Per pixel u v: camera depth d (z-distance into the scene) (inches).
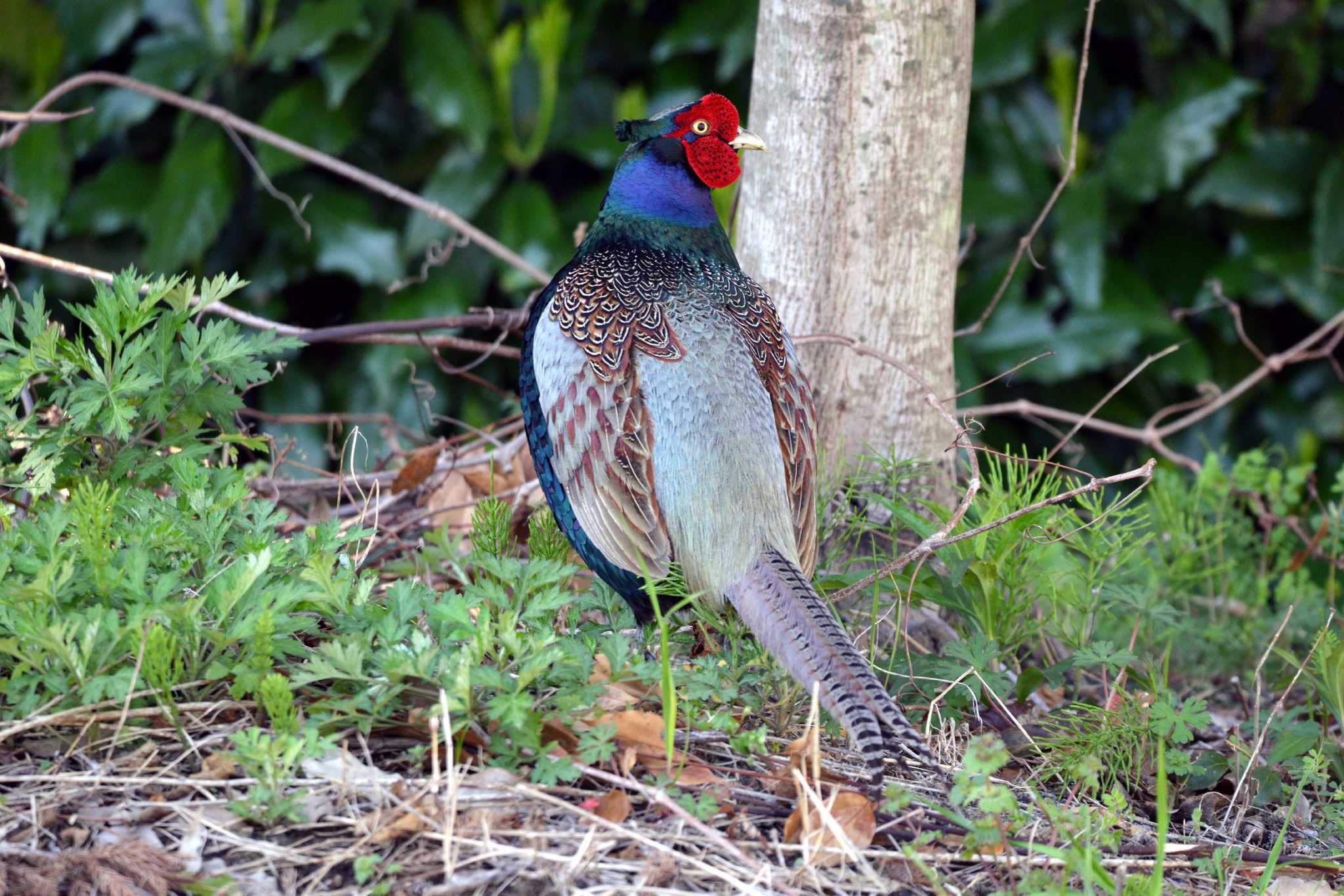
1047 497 273.0
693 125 251.4
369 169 458.9
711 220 259.0
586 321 236.7
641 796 191.6
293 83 454.9
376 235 432.8
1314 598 324.5
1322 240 423.8
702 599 225.9
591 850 177.8
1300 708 262.1
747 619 212.7
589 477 230.7
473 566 258.4
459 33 445.1
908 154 282.0
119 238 461.4
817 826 187.3
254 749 176.4
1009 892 180.1
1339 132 470.6
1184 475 444.1
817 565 262.8
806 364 289.0
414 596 207.5
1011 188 443.5
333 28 412.2
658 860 178.1
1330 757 246.8
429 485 324.5
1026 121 454.3
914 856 179.3
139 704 195.9
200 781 184.1
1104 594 264.7
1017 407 336.2
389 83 458.3
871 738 185.8
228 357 239.8
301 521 307.3
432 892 169.5
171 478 240.4
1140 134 432.8
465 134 429.4
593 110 461.1
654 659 219.8
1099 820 208.1
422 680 199.0
